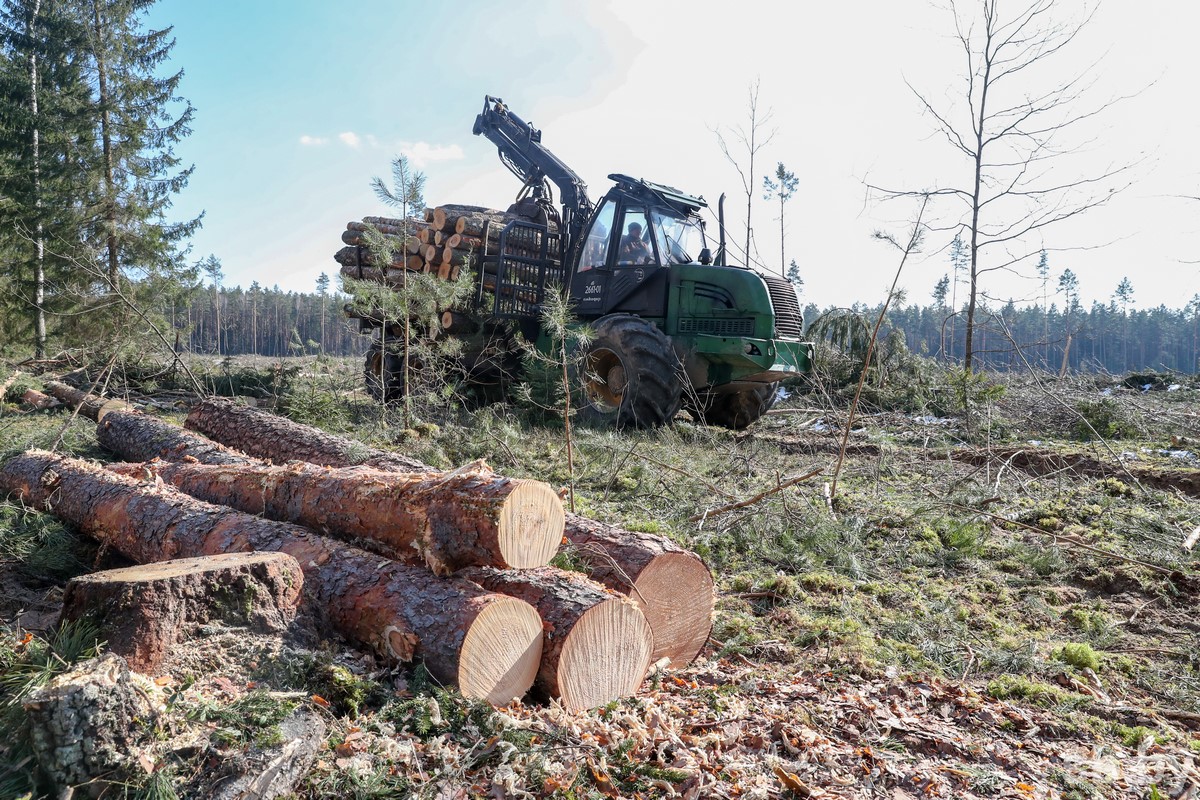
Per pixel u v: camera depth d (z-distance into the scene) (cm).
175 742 198
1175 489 693
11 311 1698
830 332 1403
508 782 218
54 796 183
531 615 271
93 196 1688
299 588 279
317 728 218
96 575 250
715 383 954
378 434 785
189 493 435
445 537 288
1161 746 279
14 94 1733
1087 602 445
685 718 277
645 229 971
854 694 307
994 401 1121
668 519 566
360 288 845
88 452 677
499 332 1062
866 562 495
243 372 1250
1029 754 270
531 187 1145
